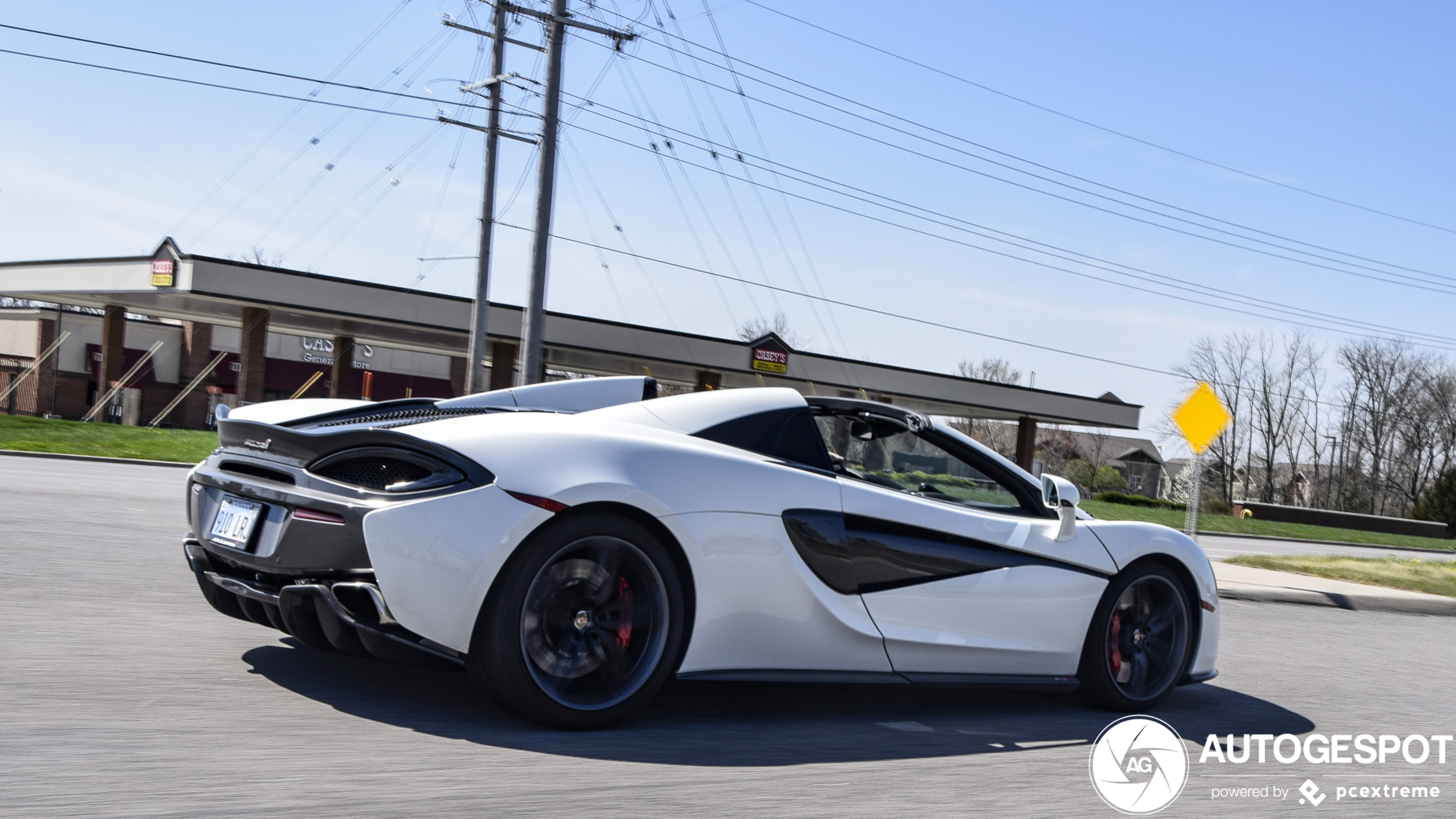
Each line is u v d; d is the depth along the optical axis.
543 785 2.85
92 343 39.34
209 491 3.74
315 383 43.62
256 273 27.03
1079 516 4.72
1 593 4.91
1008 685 4.29
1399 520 49.62
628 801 2.78
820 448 4.03
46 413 37.44
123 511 9.23
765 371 36.19
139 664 3.83
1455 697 5.87
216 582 3.63
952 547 4.14
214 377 41.22
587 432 3.51
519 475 3.25
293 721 3.26
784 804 2.88
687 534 3.49
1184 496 68.81
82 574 5.60
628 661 3.48
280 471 3.45
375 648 3.19
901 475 4.29
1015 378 83.19
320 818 2.46
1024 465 45.22
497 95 23.09
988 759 3.62
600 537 3.35
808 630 3.78
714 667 3.62
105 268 28.30
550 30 18.47
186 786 2.61
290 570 3.31
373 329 32.34
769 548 3.67
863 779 3.21
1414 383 66.50
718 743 3.47
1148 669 4.73
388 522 3.13
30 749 2.80
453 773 2.88
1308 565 13.88
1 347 40.47
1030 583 4.32
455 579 3.14
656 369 37.69
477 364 23.30
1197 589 4.81
